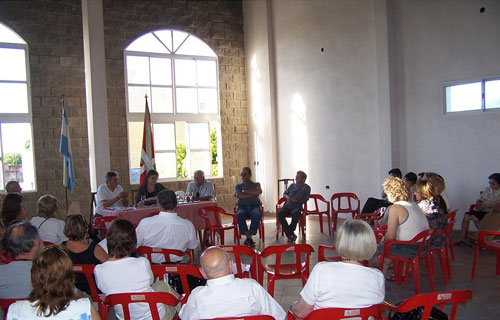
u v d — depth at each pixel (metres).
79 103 8.81
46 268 1.92
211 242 5.92
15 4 8.27
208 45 10.29
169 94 9.88
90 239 5.70
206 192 6.87
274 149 9.96
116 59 9.23
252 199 6.70
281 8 9.68
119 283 2.61
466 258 5.33
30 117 8.45
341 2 8.38
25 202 8.35
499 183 5.69
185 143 10.05
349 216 8.45
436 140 7.09
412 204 4.06
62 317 1.93
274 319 2.04
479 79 6.49
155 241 3.80
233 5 10.59
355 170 8.31
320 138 8.95
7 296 2.60
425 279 4.55
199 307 2.17
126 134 9.30
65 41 8.70
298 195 6.80
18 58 8.37
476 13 6.48
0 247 2.77
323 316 2.12
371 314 2.18
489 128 6.43
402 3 7.41
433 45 7.04
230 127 10.53
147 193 6.37
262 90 10.15
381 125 7.65
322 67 8.82
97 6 8.12
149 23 9.59
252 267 3.56
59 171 8.64
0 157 8.27
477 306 3.78
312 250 3.44
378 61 7.63
